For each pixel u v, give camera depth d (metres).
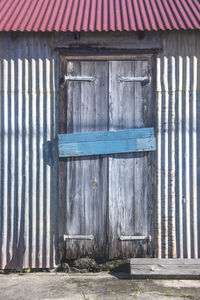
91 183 5.07
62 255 5.04
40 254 5.01
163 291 4.29
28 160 5.05
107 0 5.65
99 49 5.09
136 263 4.72
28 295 4.23
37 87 5.06
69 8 5.39
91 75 5.09
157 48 5.09
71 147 5.02
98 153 5.03
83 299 4.10
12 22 4.99
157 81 5.07
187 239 5.05
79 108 5.08
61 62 5.07
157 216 5.06
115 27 4.85
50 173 5.04
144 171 5.07
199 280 4.60
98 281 4.62
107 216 5.05
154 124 5.08
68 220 5.05
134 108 5.09
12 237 5.02
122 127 5.08
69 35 5.09
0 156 5.04
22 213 5.03
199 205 5.08
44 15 5.18
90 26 4.86
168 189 5.07
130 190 5.07
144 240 5.05
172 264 4.71
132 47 5.09
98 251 5.05
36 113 5.06
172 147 5.07
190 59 5.09
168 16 5.14
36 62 5.07
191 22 4.99
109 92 5.09
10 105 5.05
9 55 5.06
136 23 4.96
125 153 5.09
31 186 5.04
